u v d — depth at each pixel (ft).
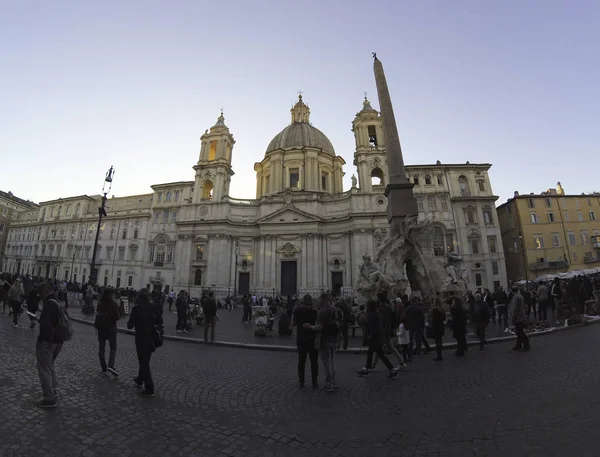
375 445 14.65
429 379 25.94
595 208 151.53
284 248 157.99
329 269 155.84
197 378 25.76
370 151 161.89
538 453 13.32
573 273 112.47
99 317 26.02
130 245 180.75
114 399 19.85
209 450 14.08
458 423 16.89
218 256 158.81
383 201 154.10
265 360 34.32
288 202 162.40
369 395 22.21
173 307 110.22
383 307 30.63
